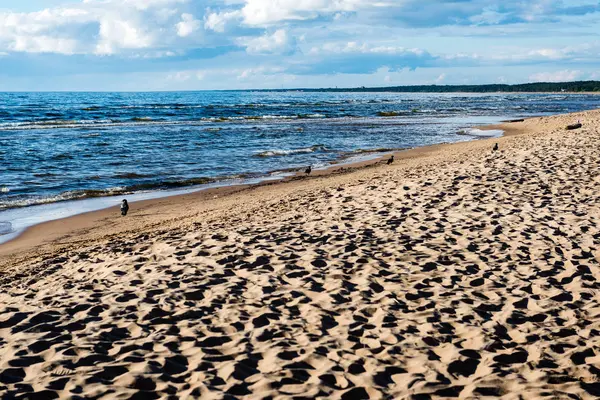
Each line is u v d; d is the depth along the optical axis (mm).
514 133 39719
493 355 5348
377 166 23078
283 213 12242
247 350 5484
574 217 10578
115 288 7410
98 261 9164
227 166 24078
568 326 6039
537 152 19562
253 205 14320
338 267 8047
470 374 5047
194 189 18734
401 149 30141
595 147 20125
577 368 5055
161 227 12430
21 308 6734
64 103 99188
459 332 5934
